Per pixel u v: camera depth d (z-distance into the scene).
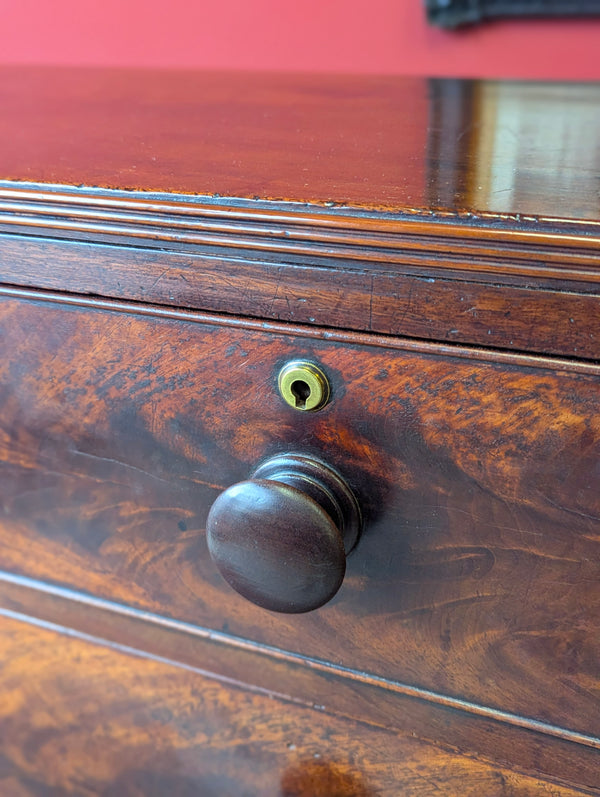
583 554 0.23
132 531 0.30
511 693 0.26
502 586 0.24
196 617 0.31
